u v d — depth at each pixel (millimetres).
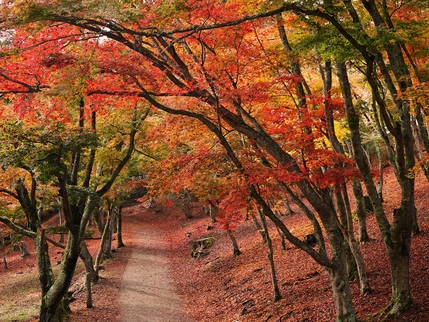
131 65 10000
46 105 13461
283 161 9812
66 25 10516
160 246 38375
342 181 10586
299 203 10617
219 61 10695
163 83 11219
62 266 15273
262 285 19203
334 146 11398
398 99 9680
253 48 11609
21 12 8273
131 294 23344
